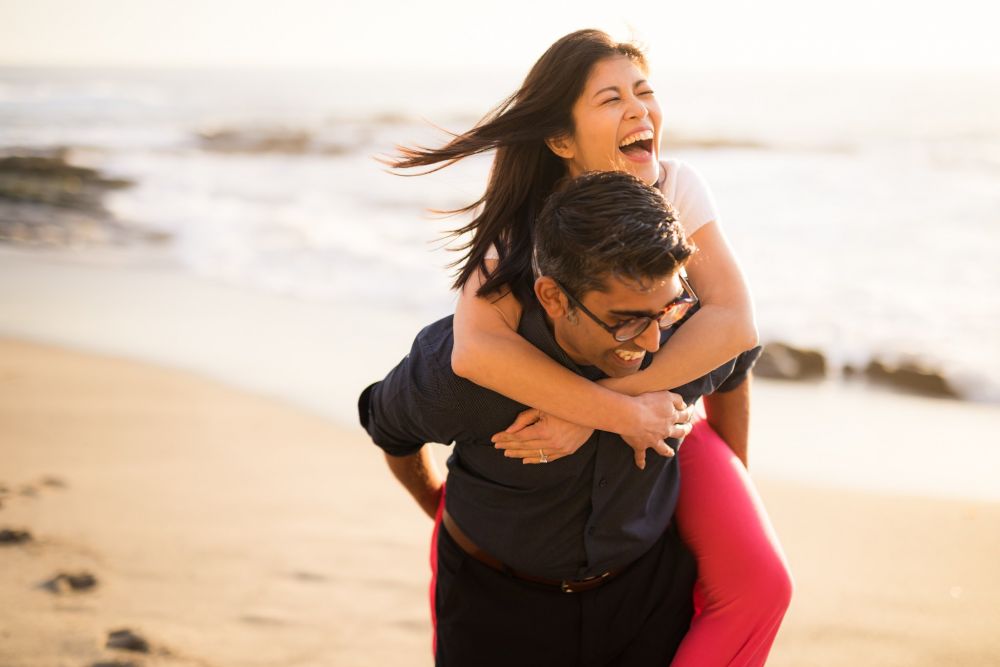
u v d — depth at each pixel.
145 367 7.46
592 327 1.82
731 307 2.13
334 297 10.32
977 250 12.37
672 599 2.13
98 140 30.44
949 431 6.22
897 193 17.59
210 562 3.98
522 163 2.24
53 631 3.32
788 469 5.46
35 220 16.08
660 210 1.74
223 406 6.43
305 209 16.73
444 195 17.64
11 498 4.58
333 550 4.16
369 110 47.56
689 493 2.21
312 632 3.43
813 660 3.21
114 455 5.34
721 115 39.78
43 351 7.95
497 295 2.00
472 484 2.04
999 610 3.54
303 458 5.41
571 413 1.86
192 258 12.84
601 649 2.09
